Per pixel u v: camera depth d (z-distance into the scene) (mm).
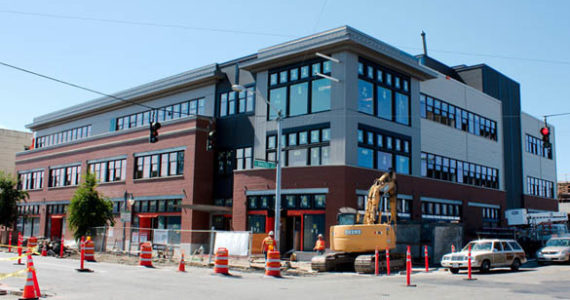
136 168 43844
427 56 50281
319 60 35031
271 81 37500
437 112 42938
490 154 50188
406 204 37000
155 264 28031
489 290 16984
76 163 50188
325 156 33594
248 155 38156
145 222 42250
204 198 39188
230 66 41156
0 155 69688
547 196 61812
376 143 35281
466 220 43250
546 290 17094
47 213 52875
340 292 16234
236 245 27219
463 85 47281
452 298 14852
